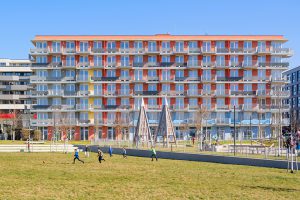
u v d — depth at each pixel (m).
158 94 127.19
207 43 128.25
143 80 126.94
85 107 126.12
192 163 61.12
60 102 127.31
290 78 173.00
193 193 34.06
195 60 128.12
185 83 127.62
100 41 127.81
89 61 127.38
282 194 33.59
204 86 128.00
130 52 127.31
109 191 34.88
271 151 69.00
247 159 57.75
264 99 128.25
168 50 127.56
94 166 55.94
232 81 127.12
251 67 126.88
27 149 87.62
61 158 69.50
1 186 37.41
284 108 127.94
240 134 123.19
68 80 127.19
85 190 35.34
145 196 32.56
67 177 44.09
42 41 126.62
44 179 42.41
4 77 164.88
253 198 31.84
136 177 44.31
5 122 141.50
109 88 127.69
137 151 77.25
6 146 87.12
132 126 123.19
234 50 127.56
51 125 124.81
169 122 92.44
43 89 127.44
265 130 126.88
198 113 119.56
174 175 46.16
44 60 127.88
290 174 46.88
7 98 163.38
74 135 126.06
